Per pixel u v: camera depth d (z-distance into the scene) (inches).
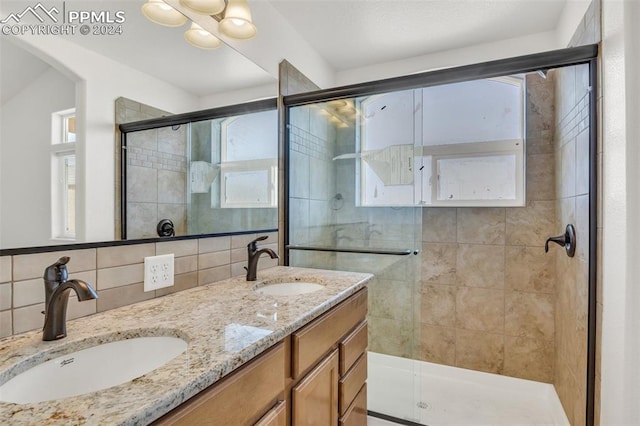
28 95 34.3
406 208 90.7
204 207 57.9
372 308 93.7
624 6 44.1
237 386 29.2
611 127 49.3
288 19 80.0
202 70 57.6
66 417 19.6
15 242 33.2
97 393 22.5
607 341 50.1
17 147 33.4
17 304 33.2
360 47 92.4
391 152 91.8
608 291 49.9
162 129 50.5
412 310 89.9
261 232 71.9
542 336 84.4
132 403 21.1
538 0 71.6
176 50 52.7
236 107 65.6
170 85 51.8
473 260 91.1
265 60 73.4
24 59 34.2
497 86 90.0
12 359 27.5
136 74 46.4
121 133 44.4
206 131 58.6
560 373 76.8
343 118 95.6
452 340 93.4
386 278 92.5
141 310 41.3
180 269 51.8
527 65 60.5
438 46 91.7
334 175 97.7
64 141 37.8
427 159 96.7
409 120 89.6
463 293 92.2
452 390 87.0
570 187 68.8
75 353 31.2
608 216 50.3
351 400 53.5
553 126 83.0
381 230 93.3
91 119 40.8
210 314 39.6
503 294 88.2
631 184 43.5
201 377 24.8
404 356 89.6
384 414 76.4
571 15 68.6
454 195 93.8
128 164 45.3
